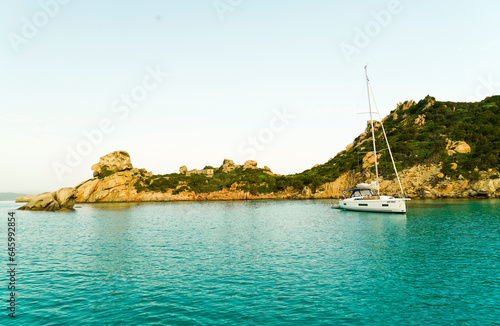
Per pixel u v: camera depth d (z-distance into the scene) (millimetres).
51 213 70062
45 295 15555
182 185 132000
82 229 41062
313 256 23156
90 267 20938
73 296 15383
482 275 17922
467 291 15438
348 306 13695
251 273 18938
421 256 22516
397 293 15227
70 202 80688
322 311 13188
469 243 26859
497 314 12836
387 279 17344
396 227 37312
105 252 25812
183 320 12469
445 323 12078
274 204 95438
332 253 24047
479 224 37750
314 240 30047
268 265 20781
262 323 12094
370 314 12883
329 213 59375
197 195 128750
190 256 23953
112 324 12234
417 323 12070
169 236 34250
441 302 14102
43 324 12312
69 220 53688
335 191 114438
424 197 88312
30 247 28297
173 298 14953
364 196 62031
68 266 21266
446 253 23328
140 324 12172
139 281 17688
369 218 48281
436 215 48344
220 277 18219
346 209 62969
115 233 36969
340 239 30219
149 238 32906
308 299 14539
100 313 13305
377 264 20531
